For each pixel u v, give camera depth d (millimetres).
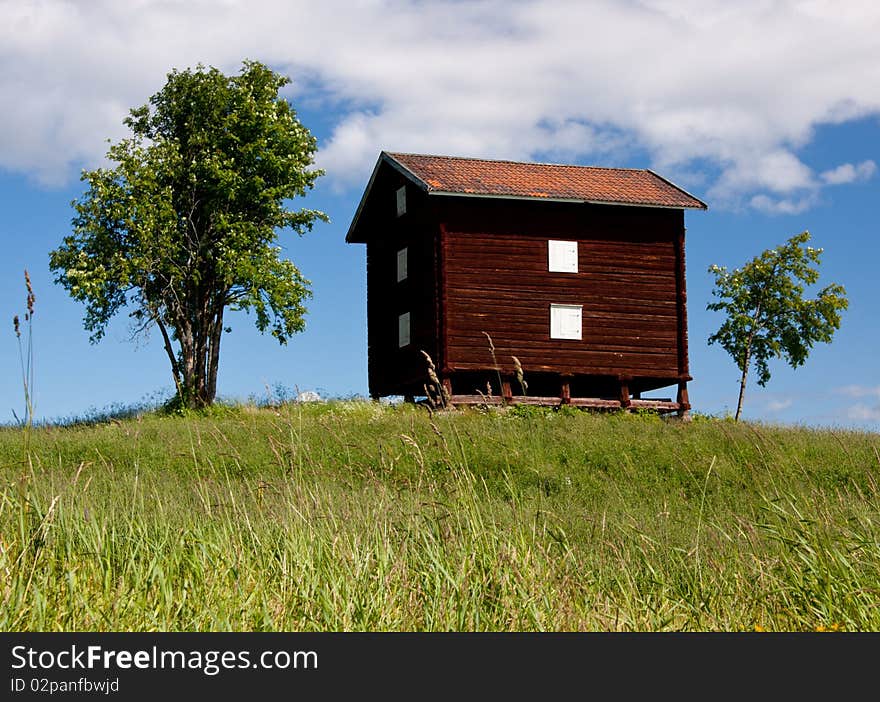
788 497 9867
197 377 37750
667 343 33281
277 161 38469
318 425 19375
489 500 9469
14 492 7922
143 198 36719
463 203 32281
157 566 7098
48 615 6598
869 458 19250
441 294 31703
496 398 31250
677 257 33750
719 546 8797
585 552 9102
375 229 37844
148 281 37594
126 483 12047
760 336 42188
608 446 21344
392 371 35500
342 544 7750
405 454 17312
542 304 32375
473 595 7035
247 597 7137
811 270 41531
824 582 7496
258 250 38344
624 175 35781
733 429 23125
